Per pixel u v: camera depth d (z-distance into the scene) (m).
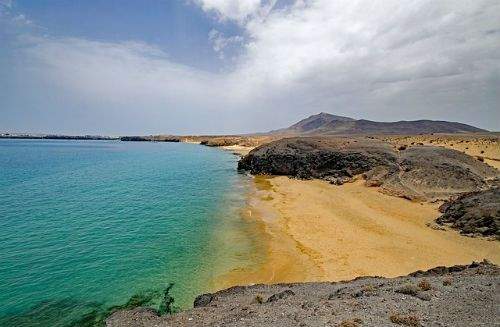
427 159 55.34
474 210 33.53
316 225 35.88
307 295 18.61
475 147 88.50
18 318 19.30
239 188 59.81
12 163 103.38
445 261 26.33
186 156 131.25
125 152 157.38
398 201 44.97
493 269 20.66
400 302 15.66
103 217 40.44
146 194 54.81
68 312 19.91
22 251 29.27
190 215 41.12
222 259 27.53
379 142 76.88
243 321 14.95
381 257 27.31
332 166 66.50
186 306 20.47
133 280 23.95
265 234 33.38
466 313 14.09
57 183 65.81
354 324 13.24
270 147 82.31
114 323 17.72
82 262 27.00
